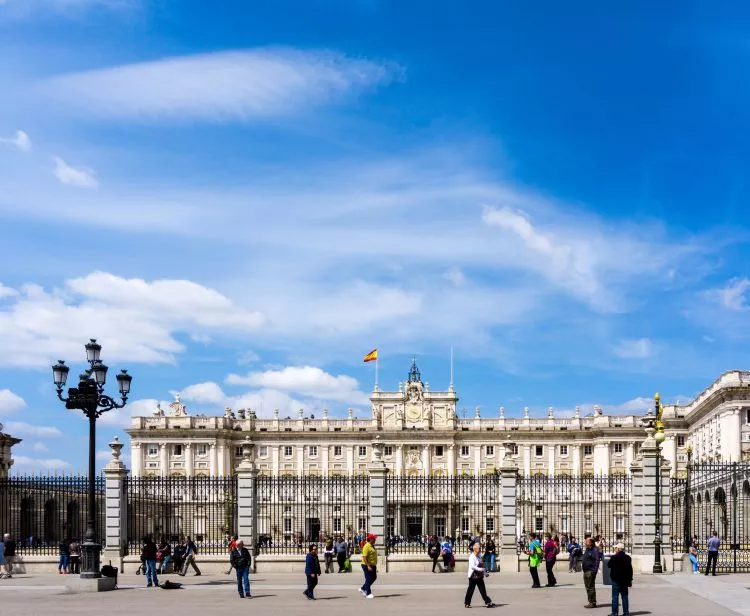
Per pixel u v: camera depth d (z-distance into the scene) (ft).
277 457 600.80
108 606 133.90
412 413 599.98
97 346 159.12
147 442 585.22
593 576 129.59
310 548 144.66
